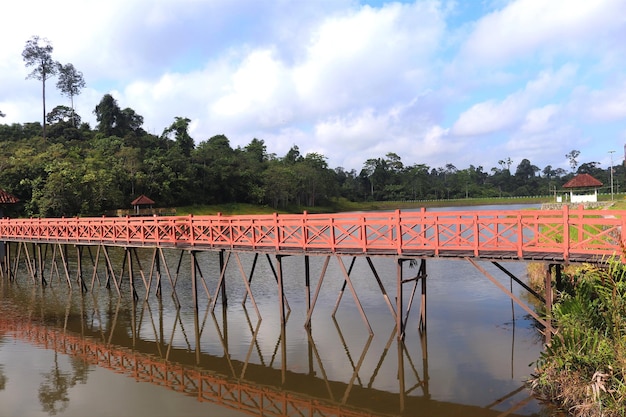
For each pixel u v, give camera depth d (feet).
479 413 33.45
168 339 54.80
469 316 57.88
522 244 42.09
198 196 286.25
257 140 433.89
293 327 57.31
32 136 299.58
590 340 32.24
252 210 304.50
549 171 564.71
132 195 235.61
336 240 52.65
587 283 37.09
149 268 104.83
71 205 179.01
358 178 471.21
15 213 176.96
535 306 60.03
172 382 42.14
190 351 50.57
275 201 333.01
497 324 54.24
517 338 49.16
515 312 58.70
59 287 85.71
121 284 87.04
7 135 291.79
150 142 331.16
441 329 53.26
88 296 77.82
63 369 45.47
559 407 33.01
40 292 81.35
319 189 371.76
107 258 79.46
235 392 39.81
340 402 37.24
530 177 518.37
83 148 271.08
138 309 68.74
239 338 54.08
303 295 74.43
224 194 309.63
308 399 38.11
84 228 81.30
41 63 297.53
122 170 236.22
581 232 39.75
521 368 41.11
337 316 61.00
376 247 50.01
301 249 55.16
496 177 501.56
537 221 41.04
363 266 100.83
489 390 37.06
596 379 29.50
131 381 42.37
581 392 30.96
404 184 449.48
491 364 42.37
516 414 32.83
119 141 288.30
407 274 88.07
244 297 70.64
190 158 310.04
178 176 271.28
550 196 413.59
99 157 237.45
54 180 171.63
